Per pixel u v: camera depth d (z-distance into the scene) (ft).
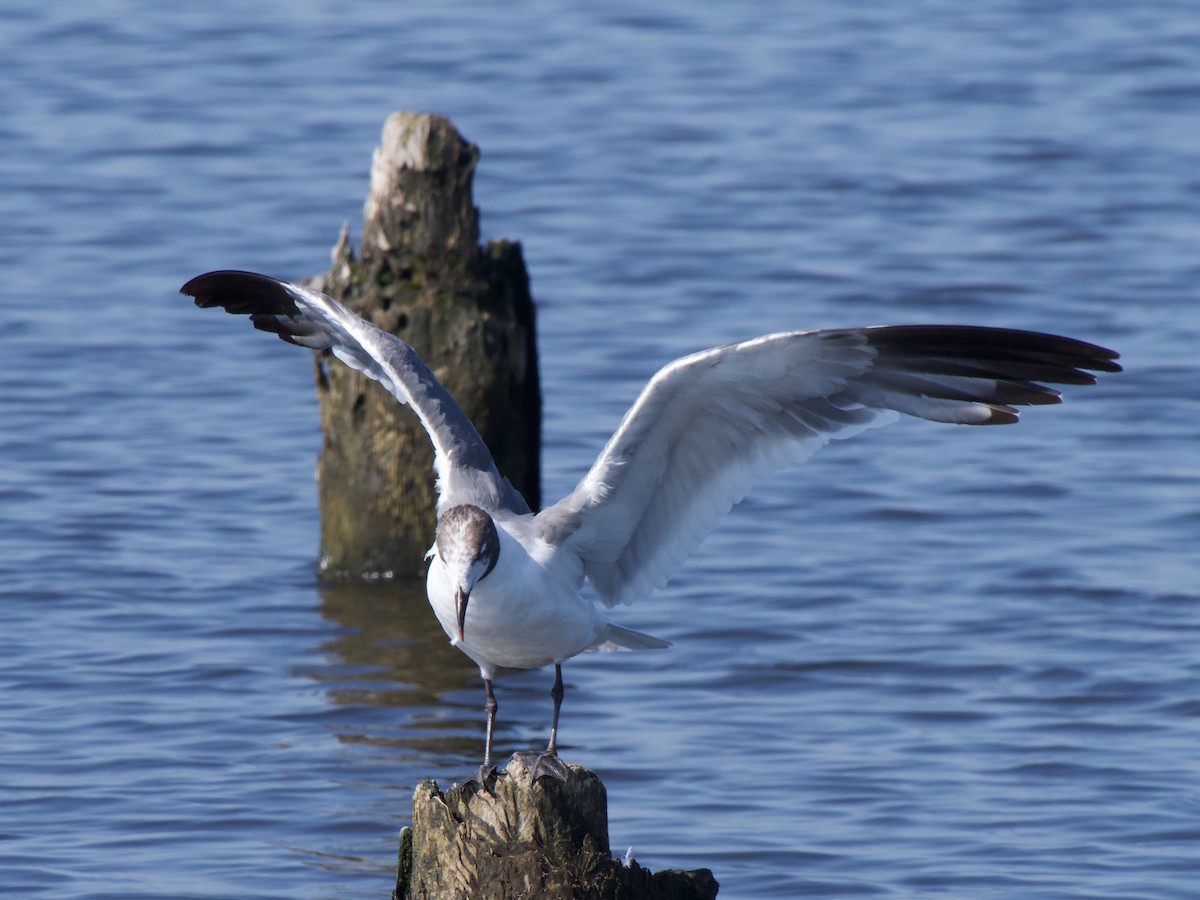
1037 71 110.42
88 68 110.52
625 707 44.73
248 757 41.32
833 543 56.13
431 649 48.60
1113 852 36.40
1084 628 49.16
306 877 35.53
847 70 110.93
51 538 55.31
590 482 30.94
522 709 44.65
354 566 53.83
